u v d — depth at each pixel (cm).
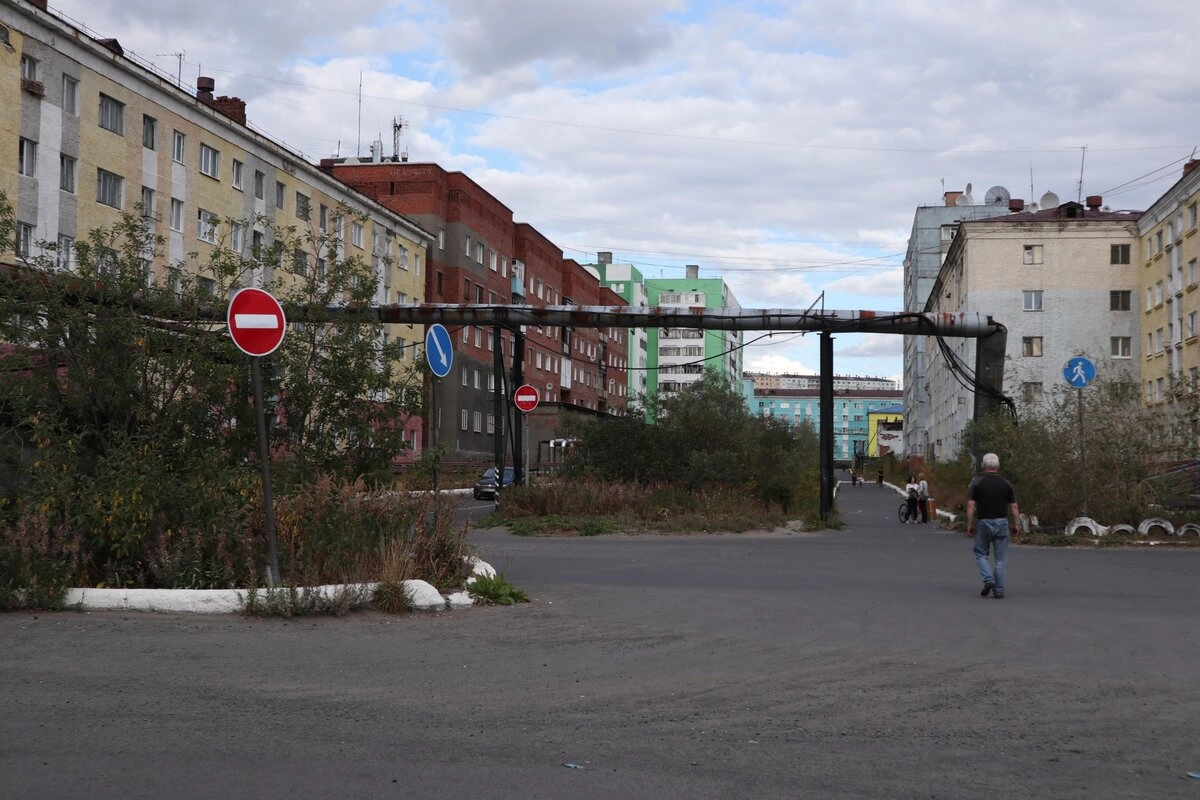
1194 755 575
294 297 1366
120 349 1191
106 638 877
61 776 517
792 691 725
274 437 1297
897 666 818
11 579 1010
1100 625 1045
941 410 7994
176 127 4369
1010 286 5819
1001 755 571
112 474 1097
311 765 540
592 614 1088
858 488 9006
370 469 1332
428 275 6975
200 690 702
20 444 1148
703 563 1758
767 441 3244
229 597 1020
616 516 2645
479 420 7544
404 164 7031
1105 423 2417
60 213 3741
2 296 1179
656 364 14675
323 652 841
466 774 529
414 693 707
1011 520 1291
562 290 9888
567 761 553
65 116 3769
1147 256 5566
